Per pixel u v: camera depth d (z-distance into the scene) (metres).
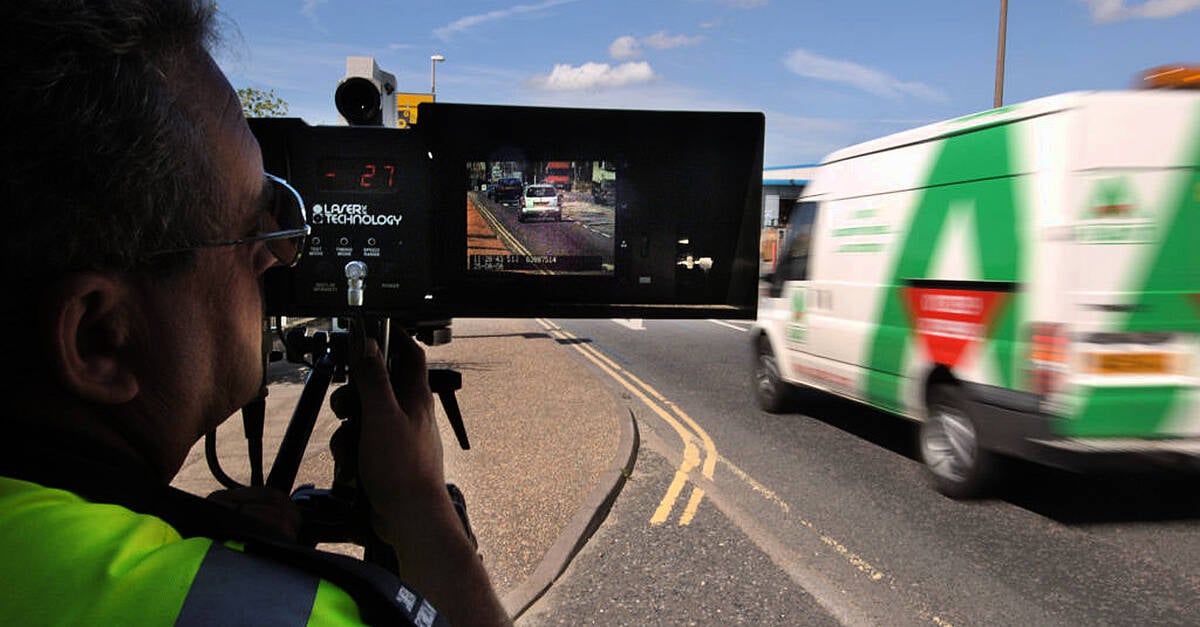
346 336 1.17
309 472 4.75
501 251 1.25
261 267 0.71
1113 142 4.02
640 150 1.28
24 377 0.55
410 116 2.08
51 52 0.49
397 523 0.85
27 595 0.45
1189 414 4.14
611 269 1.28
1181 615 3.37
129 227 0.53
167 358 0.60
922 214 5.17
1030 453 4.30
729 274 1.31
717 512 4.67
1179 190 4.11
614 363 10.89
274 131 1.14
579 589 3.61
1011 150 4.40
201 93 0.60
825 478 5.38
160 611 0.46
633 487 5.16
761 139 1.31
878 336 5.65
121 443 0.61
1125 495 4.95
